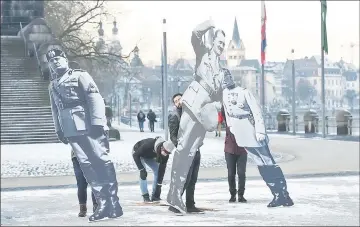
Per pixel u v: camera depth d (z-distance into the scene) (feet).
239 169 45.55
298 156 89.51
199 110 38.32
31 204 47.83
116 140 130.52
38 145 118.01
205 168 75.51
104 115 34.99
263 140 41.70
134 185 60.39
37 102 136.15
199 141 39.01
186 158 39.22
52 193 55.47
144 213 40.68
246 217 38.65
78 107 34.94
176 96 40.93
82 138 35.12
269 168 42.22
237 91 41.24
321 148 105.70
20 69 151.64
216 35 37.76
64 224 36.99
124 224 36.24
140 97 530.68
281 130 174.60
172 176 39.88
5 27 206.28
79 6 218.59
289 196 45.16
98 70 243.60
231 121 41.63
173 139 40.60
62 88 34.99
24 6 207.00
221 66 38.34
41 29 165.37
